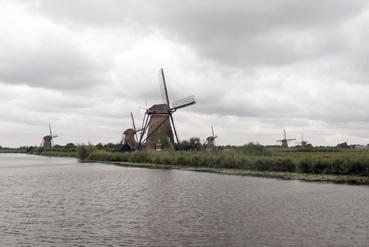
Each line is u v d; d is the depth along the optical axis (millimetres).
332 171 49000
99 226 21875
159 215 24734
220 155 66812
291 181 43875
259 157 60031
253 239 18938
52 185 41844
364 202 29047
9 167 75938
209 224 22094
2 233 20484
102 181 45594
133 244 18328
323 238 19047
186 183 42469
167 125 89625
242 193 34188
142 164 76938
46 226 21953
